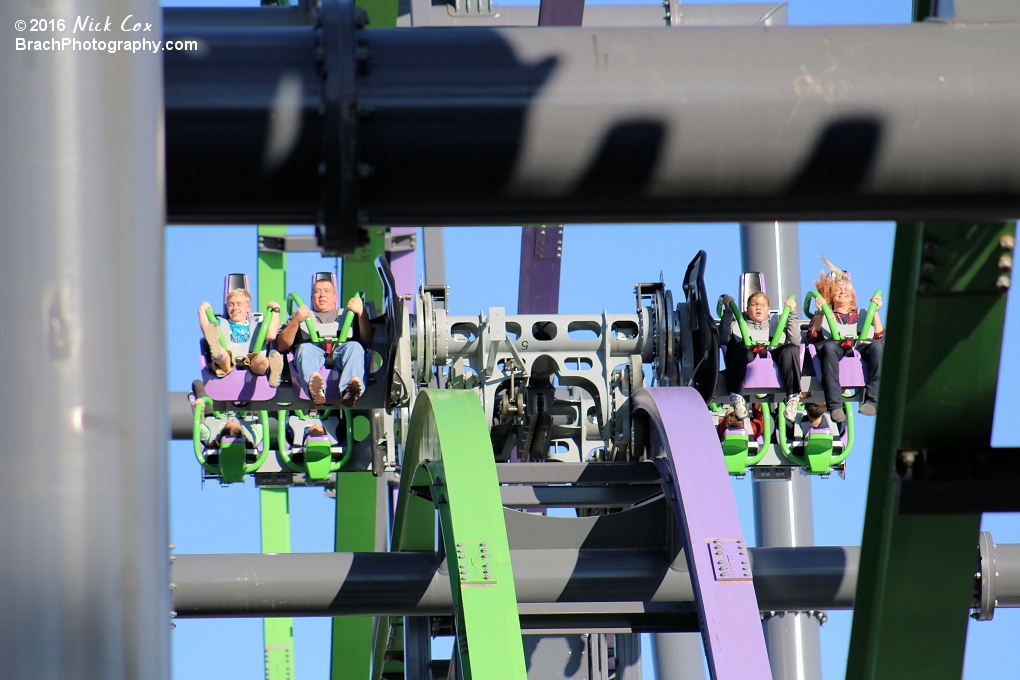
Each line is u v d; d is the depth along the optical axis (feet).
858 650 110.11
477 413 162.71
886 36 78.79
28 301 55.83
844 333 208.95
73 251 56.54
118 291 57.21
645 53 77.56
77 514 54.80
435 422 162.20
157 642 56.65
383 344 193.77
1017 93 76.95
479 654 142.00
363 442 217.77
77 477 55.06
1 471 54.70
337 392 191.62
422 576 189.98
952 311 98.84
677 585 175.42
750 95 76.54
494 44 77.41
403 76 75.82
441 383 216.54
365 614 191.62
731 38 78.43
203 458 217.56
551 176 76.54
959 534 103.55
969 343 99.50
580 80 76.28
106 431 55.93
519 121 75.56
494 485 154.10
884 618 107.34
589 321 210.18
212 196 75.72
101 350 56.39
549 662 193.36
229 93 74.13
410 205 77.66
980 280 97.45
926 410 101.40
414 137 75.25
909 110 76.64
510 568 148.36
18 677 53.21
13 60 57.52
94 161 57.62
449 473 154.30
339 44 75.56
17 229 56.24
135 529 56.13
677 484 161.38
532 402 208.54
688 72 76.84
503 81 75.97
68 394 55.52
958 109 76.74
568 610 170.81
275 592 188.34
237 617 189.98
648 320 207.41
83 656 53.98
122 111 58.95
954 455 101.60
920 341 99.81
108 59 58.95
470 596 146.00
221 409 195.52
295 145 74.54
